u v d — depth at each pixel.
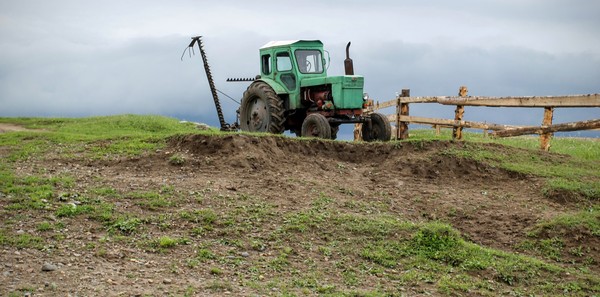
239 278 7.10
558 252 8.73
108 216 8.44
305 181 10.63
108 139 13.14
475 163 11.71
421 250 8.34
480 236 9.26
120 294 6.25
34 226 7.99
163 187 9.80
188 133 12.20
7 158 11.75
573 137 19.88
